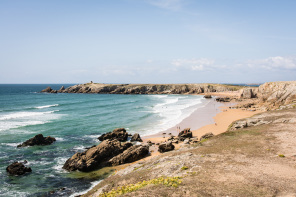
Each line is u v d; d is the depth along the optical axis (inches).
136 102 4537.4
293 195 550.3
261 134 1231.5
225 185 623.8
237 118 2477.9
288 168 746.2
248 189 593.3
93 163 1200.2
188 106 3762.3
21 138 1691.7
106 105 3932.1
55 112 3019.2
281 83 4033.0
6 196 902.4
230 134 1301.7
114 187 754.2
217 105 3873.0
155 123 2338.8
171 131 1988.2
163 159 970.7
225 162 831.1
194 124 2242.9
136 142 1643.7
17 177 1069.8
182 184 642.8
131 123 2342.5
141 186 658.2
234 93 6811.0
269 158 856.3
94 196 746.2
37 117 2581.2
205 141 1227.9
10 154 1363.2
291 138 1103.0
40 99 4940.9
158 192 589.6
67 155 1376.7
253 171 729.0
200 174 719.7
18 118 2476.6
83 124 2267.5
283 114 1675.7
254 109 3034.0
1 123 2178.9
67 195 917.2
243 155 909.2
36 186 991.0
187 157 932.6
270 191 578.6
